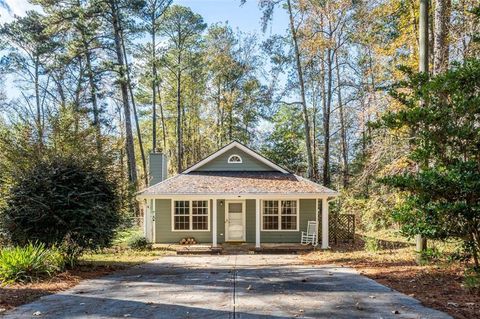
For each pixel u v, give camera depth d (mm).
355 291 7445
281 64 27188
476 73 7109
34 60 32531
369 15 19406
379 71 19453
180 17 33969
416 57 16266
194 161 44594
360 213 22078
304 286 8031
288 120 38281
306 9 23688
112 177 11344
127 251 15805
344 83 26484
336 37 24422
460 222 7277
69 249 10242
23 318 5656
